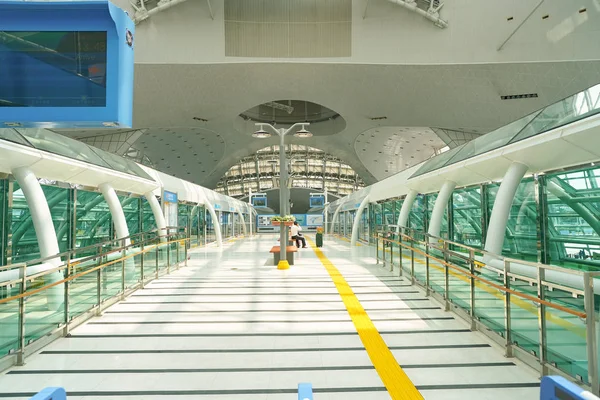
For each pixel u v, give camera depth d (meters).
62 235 8.91
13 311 3.92
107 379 3.60
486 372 3.67
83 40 3.89
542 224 7.35
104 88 3.86
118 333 5.02
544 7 16.61
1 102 3.79
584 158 5.76
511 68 17.84
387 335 4.85
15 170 6.32
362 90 21.80
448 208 12.06
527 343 3.80
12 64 3.82
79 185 8.75
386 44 18.55
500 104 20.66
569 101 5.84
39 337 4.45
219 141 33.75
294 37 18.97
